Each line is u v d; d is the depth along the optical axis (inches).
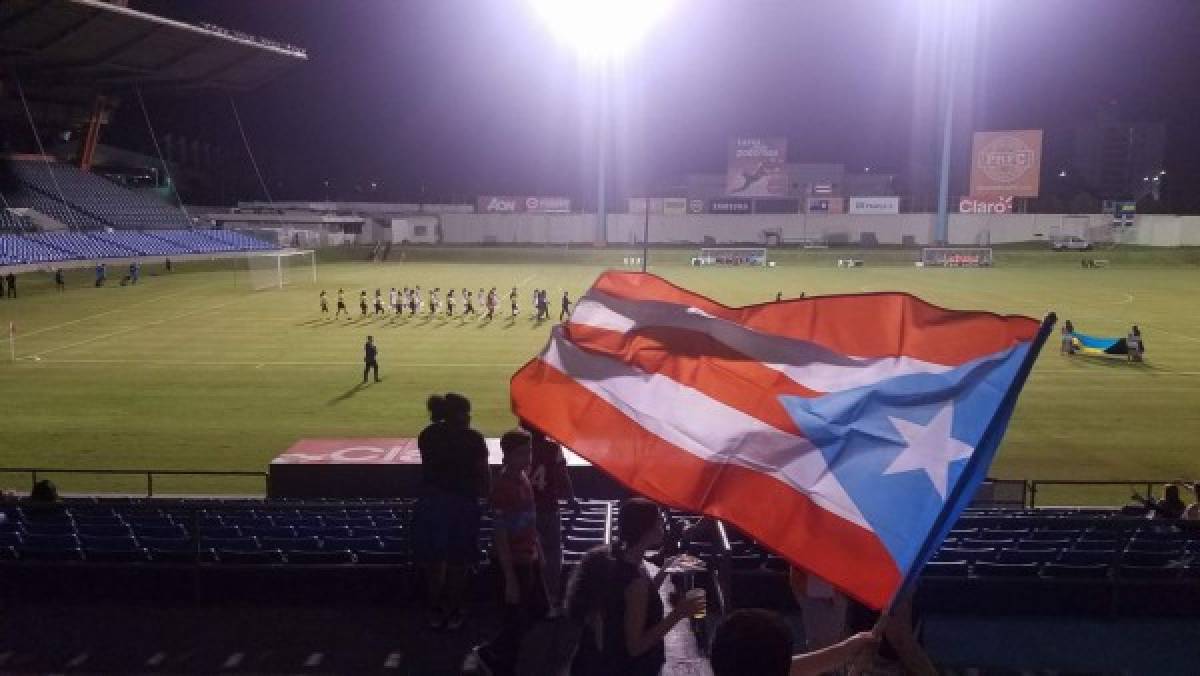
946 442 196.4
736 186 4539.9
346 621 335.3
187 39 3004.4
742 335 236.7
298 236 3801.7
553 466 326.6
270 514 454.9
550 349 245.9
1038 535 422.3
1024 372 175.0
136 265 2529.5
